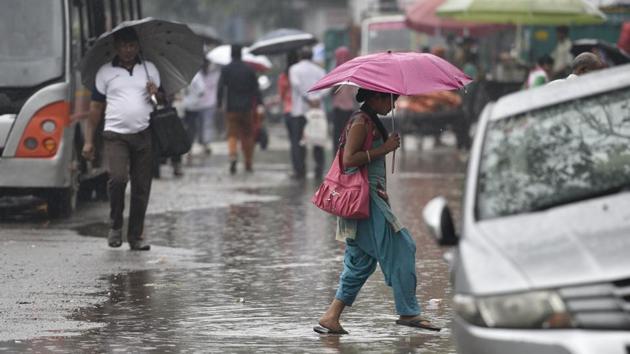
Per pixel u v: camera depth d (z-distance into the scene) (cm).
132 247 2739
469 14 4884
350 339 1833
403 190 4175
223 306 2098
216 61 5969
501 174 1377
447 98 6069
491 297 1210
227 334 1867
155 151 2714
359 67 1828
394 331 1889
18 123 3189
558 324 1175
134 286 2288
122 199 2734
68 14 3247
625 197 1306
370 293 2222
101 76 2698
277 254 2712
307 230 3134
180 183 4484
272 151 6656
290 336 1853
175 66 2811
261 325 1939
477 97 5919
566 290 1185
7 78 3203
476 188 1368
